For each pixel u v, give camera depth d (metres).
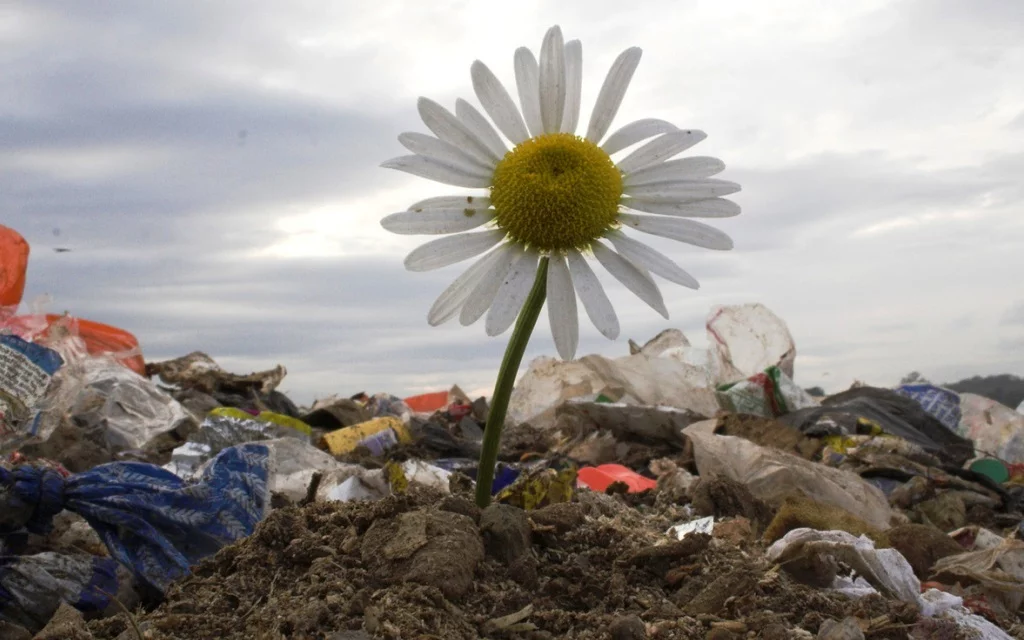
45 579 0.13
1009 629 0.13
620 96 0.13
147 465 0.15
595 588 0.12
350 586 0.11
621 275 0.13
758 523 0.18
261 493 0.15
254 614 0.11
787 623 0.11
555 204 0.12
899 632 0.12
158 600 0.14
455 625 0.11
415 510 0.13
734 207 0.13
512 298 0.12
